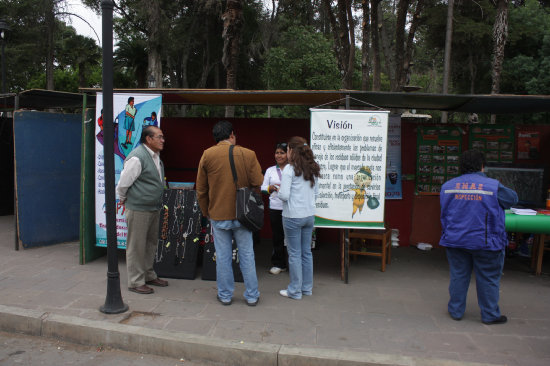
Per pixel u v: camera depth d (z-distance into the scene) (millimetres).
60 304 4047
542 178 5625
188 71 23922
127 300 4199
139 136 5125
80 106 8062
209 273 4934
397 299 4422
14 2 19188
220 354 3266
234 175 3912
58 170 6484
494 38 9930
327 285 4840
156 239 4621
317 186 4461
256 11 20609
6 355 3340
